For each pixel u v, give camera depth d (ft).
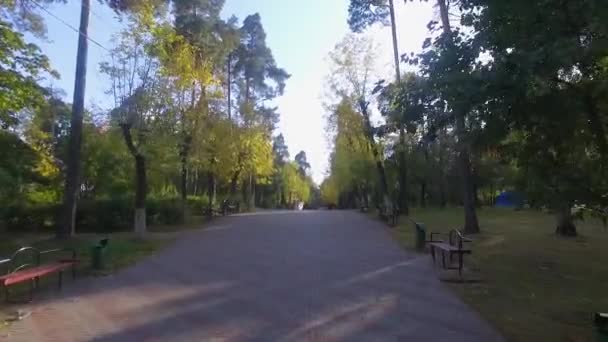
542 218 103.45
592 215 20.48
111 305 27.53
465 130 20.81
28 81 43.52
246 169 144.77
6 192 73.72
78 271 37.88
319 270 38.47
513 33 18.57
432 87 20.34
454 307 27.04
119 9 60.64
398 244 55.83
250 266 40.57
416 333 22.20
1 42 39.83
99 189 95.71
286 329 22.79
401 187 108.99
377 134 26.40
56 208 78.74
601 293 31.04
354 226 82.58
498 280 34.96
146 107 62.90
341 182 171.94
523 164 21.95
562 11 16.94
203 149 92.38
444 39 20.61
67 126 117.50
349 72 101.04
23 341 21.15
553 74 17.78
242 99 141.59
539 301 28.81
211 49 99.81
